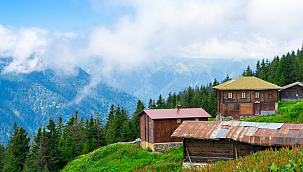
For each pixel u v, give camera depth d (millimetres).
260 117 51500
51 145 69688
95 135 80312
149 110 48875
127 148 45531
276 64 107438
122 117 95875
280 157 18125
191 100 108375
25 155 75062
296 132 23875
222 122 29750
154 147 44500
